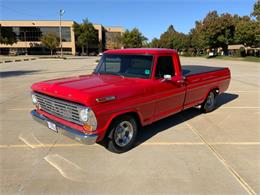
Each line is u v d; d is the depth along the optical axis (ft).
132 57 15.62
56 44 221.66
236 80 47.16
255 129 17.85
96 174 11.34
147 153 13.66
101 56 17.74
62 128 12.32
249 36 155.53
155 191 9.99
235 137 16.20
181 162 12.57
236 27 170.40
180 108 17.90
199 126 18.56
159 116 15.69
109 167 12.01
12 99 28.25
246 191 9.99
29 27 253.65
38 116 14.34
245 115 21.74
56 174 11.34
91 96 11.28
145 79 14.66
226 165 12.23
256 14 135.44
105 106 11.79
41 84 14.30
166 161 12.67
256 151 13.97
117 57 16.31
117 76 15.66
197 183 10.58
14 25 250.98
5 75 53.62
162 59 15.44
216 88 22.84
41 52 259.60
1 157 13.12
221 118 20.75
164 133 16.96
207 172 11.53
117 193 9.86
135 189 10.14
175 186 10.36
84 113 11.23
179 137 16.19
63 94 12.16
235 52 198.08
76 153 13.67
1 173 11.42
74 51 266.57
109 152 13.80
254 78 50.55
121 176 11.17
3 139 15.75
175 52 16.69
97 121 11.52
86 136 11.35
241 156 13.29
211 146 14.67
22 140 15.58
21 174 11.33
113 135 12.92
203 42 190.60
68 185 10.43
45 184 10.51
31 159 12.90
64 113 12.50
